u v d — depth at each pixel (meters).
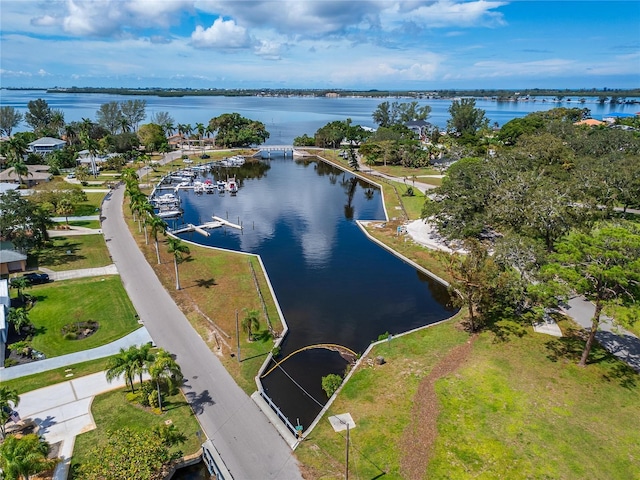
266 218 96.75
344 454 31.28
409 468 30.00
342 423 34.28
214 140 194.62
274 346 45.66
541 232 58.75
